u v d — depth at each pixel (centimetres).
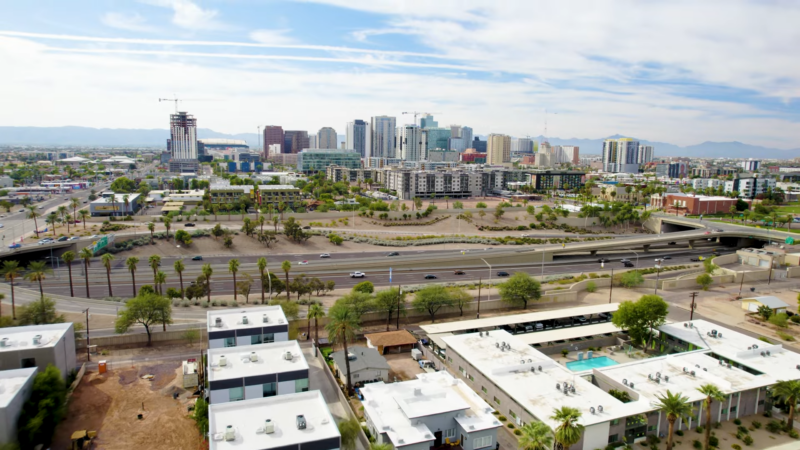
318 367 11400
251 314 11156
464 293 15688
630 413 8581
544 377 10006
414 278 19888
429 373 9900
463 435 8194
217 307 15100
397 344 12344
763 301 15938
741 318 15550
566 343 13150
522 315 14238
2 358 9056
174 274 18975
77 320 13588
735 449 8594
